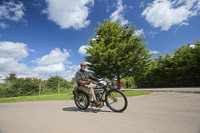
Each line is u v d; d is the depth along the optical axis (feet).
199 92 27.50
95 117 10.32
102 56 43.47
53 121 9.54
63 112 12.85
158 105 14.65
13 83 53.52
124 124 8.24
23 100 26.91
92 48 44.93
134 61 45.55
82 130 7.45
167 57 58.85
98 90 12.92
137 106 14.43
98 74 48.55
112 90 12.57
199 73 48.39
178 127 7.33
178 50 56.59
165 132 6.69
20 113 13.16
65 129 7.71
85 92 13.89
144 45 48.75
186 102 15.99
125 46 45.06
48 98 29.17
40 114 12.26
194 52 49.60
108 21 52.60
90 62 48.83
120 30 52.70
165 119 8.97
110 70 46.03
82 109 13.98
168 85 60.29
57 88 64.90
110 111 12.47
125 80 93.71
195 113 10.36
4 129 8.02
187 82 52.47
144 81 74.43
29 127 8.31
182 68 51.62
